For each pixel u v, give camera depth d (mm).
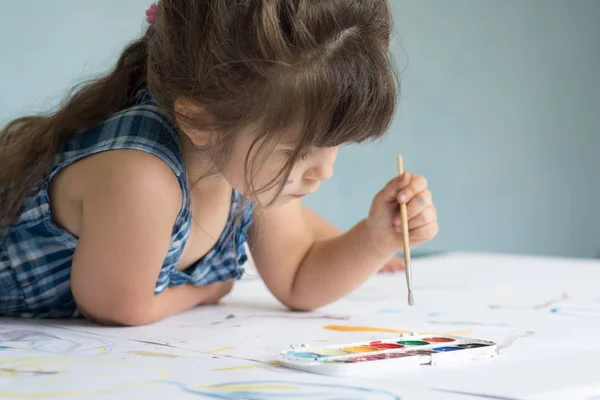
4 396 538
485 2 2652
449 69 2553
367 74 736
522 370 638
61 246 946
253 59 726
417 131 2471
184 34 796
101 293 869
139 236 852
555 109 2852
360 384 580
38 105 1687
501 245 2703
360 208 2318
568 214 2895
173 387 566
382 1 806
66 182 909
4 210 933
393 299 1184
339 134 734
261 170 758
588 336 831
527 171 2771
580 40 2924
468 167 2609
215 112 763
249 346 759
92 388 562
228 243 1051
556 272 1578
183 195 891
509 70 2721
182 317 983
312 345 769
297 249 1070
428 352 678
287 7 726
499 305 1114
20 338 795
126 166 853
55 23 1722
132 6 1830
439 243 2537
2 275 960
